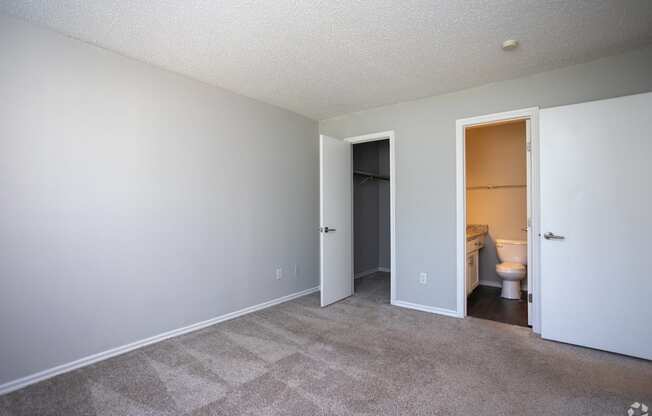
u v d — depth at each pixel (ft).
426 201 11.18
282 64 8.65
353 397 6.13
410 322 10.09
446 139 10.78
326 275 11.90
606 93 8.30
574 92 8.71
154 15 6.44
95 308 7.59
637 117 7.58
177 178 9.17
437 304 10.96
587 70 8.53
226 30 7.00
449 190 10.71
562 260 8.45
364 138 12.76
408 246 11.57
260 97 11.25
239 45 7.65
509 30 7.04
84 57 7.45
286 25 6.82
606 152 7.92
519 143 14.05
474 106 10.25
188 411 5.73
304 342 8.63
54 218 7.00
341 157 12.80
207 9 6.24
